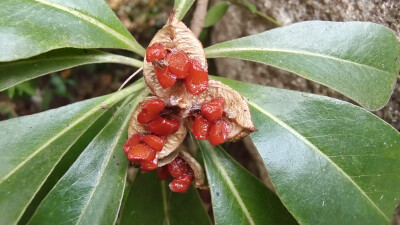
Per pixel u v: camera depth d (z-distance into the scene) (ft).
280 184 0.33
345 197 0.32
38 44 0.33
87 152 0.34
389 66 0.36
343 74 0.36
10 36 0.32
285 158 0.33
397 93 0.41
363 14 0.43
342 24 0.37
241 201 0.36
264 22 0.51
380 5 0.42
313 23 0.37
